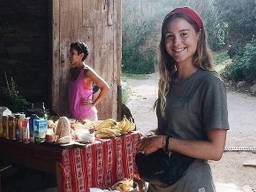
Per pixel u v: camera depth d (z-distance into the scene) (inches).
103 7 239.3
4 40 232.8
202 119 79.6
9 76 233.1
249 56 581.9
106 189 152.2
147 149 82.5
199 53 80.5
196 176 80.2
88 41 231.6
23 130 148.6
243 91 553.0
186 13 79.3
